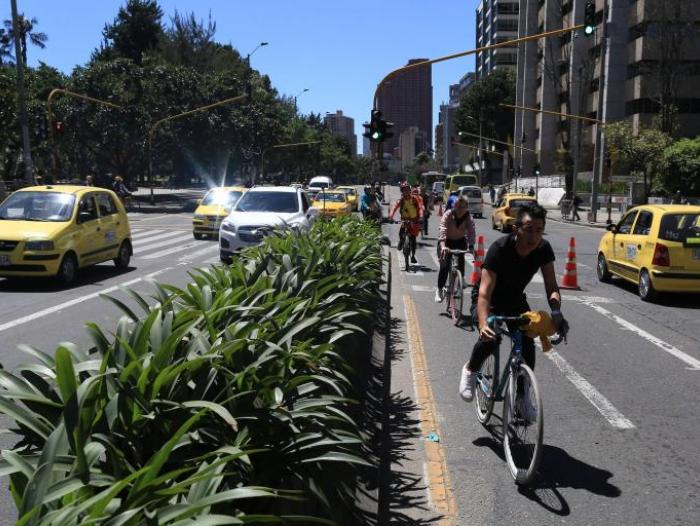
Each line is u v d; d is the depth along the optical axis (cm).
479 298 505
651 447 543
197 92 4962
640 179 4991
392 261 1814
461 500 448
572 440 556
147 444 302
